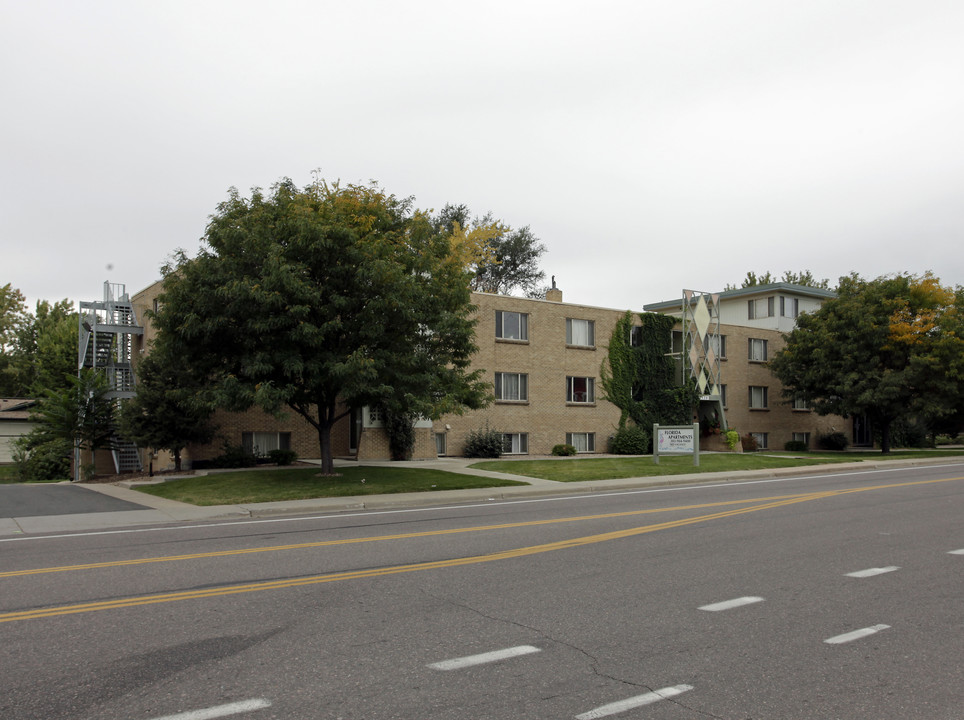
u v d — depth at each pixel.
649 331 38.03
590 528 12.52
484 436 31.14
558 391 34.75
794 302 46.12
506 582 8.39
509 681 5.27
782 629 6.55
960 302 37.81
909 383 35.19
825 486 20.27
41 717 4.62
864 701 4.93
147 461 30.94
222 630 6.50
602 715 4.68
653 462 26.75
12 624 6.69
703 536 11.59
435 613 7.08
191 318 17.12
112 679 5.28
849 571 8.96
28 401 44.81
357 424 30.56
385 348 18.69
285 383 18.11
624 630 6.52
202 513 14.97
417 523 13.51
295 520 14.23
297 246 17.47
